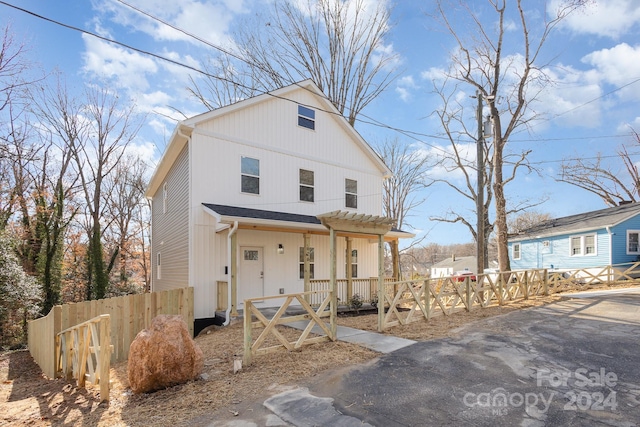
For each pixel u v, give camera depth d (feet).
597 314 27.43
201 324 32.55
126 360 25.18
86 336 16.46
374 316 31.83
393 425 11.09
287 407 12.46
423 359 17.49
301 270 40.57
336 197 45.57
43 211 52.70
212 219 34.19
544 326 24.04
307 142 42.98
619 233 58.39
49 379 21.30
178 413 12.37
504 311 30.66
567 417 11.48
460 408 12.19
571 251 64.75
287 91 41.45
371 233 24.11
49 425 11.94
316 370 16.28
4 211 53.26
